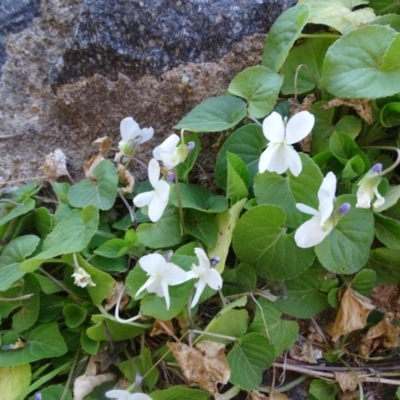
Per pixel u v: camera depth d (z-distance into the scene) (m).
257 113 0.18
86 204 0.18
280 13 0.19
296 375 0.17
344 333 0.17
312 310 0.17
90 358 0.17
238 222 0.16
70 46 0.19
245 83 0.18
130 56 0.19
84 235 0.16
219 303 0.17
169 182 0.17
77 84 0.19
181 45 0.19
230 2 0.19
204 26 0.19
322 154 0.17
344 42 0.17
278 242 0.16
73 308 0.17
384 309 0.18
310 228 0.14
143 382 0.16
